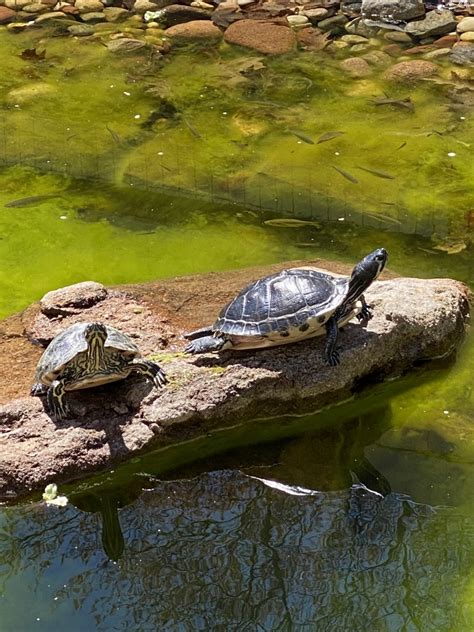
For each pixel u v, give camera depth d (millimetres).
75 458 2607
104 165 3504
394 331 2789
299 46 4176
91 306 2912
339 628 2410
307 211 3297
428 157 3504
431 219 3256
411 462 2662
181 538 2547
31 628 2416
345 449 2691
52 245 3197
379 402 2779
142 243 3201
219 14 4469
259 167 3477
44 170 3486
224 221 3270
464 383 2812
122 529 2562
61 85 3926
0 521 2568
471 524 2549
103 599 2457
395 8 4316
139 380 2689
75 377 2619
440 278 3049
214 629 2414
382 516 2566
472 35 4152
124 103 3818
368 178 3420
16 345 2842
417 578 2473
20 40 4348
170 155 3541
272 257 3143
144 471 2648
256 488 2627
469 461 2660
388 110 3738
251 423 2719
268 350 2736
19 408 2646
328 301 2666
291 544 2529
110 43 4270
